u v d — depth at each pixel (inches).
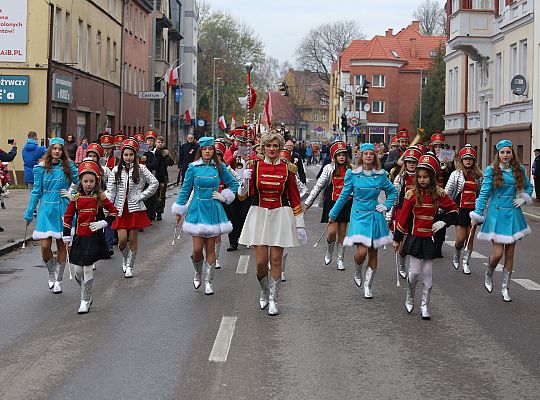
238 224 644.1
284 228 394.9
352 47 4092.0
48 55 1348.4
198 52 4205.2
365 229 446.3
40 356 313.4
